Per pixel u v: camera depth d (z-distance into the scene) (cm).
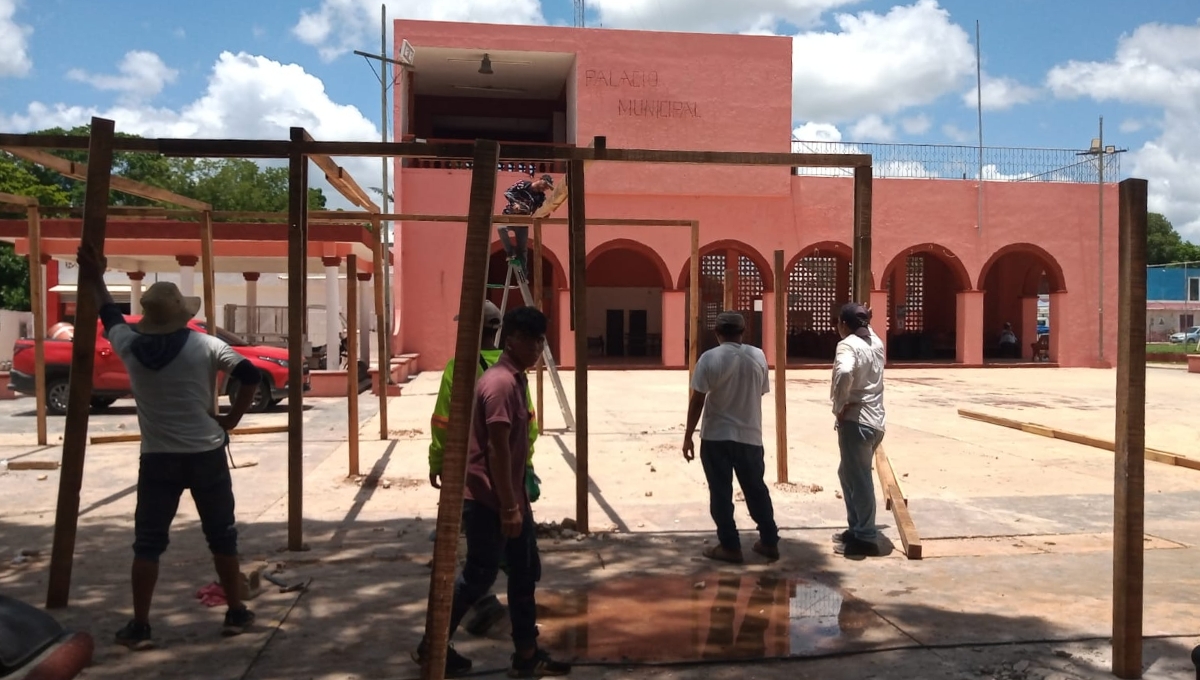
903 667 421
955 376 2469
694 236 992
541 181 1187
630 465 973
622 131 2623
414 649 438
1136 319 399
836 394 609
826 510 757
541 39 2588
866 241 668
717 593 534
